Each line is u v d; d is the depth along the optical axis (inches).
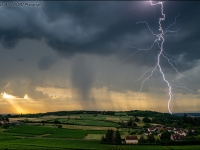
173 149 2876.5
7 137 3791.8
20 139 3614.7
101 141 3462.1
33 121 6358.3
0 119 6811.0
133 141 3476.9
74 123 5999.0
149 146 3166.8
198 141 3321.9
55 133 4402.1
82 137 4010.8
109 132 3548.2
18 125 5482.3
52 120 6712.6
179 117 7012.8
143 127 5359.3
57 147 2945.4
